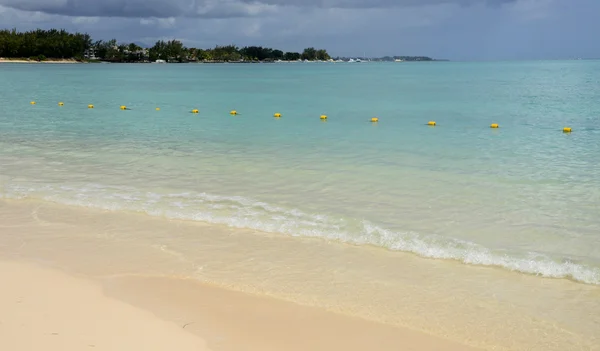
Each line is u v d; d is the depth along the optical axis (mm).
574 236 8250
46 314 5766
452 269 7156
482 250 7727
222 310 6008
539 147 15789
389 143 16844
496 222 8930
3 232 8688
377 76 75312
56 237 8461
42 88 45906
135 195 10695
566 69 93250
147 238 8398
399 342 5387
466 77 66375
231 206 9930
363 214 9398
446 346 5320
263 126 21250
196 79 66062
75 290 6449
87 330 5430
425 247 7863
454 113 25312
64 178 12148
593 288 6582
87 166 13398
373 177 12078
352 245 8023
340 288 6605
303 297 6371
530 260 7344
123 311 5918
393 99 33969
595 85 45250
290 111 27000
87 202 10266
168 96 37562
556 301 6250
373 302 6242
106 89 45031
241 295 6406
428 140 17406
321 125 21500
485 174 12258
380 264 7332
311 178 12031
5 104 30703
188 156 14695
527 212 9422
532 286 6648
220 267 7246
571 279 6828
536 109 26422
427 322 5785
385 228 8688
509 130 19531
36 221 9258
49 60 161375
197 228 8828
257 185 11430
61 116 24812
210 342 5297
